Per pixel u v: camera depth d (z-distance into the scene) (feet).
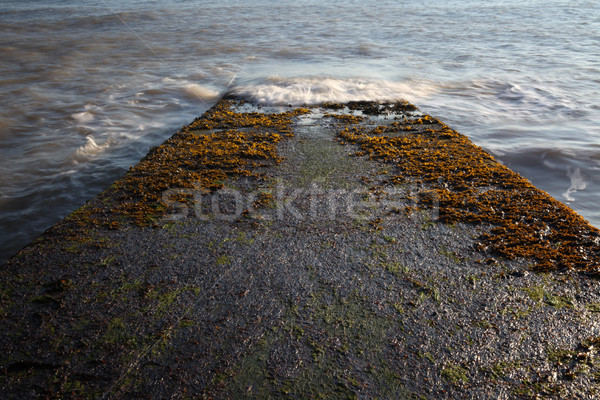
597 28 39.81
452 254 7.95
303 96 19.81
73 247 8.35
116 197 10.19
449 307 6.73
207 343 6.18
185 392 5.47
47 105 22.41
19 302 6.97
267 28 45.47
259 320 6.57
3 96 23.68
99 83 26.40
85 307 6.85
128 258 8.02
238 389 5.51
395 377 5.63
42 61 32.32
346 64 29.27
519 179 10.51
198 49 36.19
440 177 10.80
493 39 37.14
